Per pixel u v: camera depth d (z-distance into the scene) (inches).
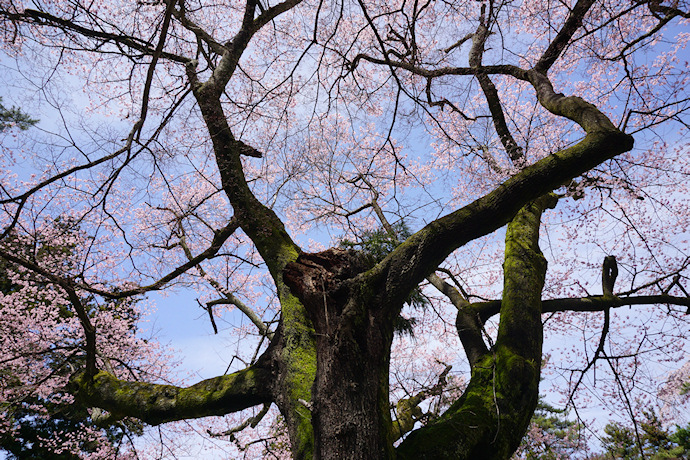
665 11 201.2
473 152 258.5
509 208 157.6
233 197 208.2
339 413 129.3
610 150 165.8
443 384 218.7
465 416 149.8
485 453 145.6
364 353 136.6
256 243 205.2
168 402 181.2
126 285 319.9
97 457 373.4
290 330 173.3
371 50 292.4
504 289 190.2
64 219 259.8
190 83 223.5
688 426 432.5
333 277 150.6
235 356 247.3
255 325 268.8
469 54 237.6
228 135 215.9
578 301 228.2
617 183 258.8
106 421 213.0
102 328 327.6
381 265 150.9
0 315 303.3
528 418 157.5
